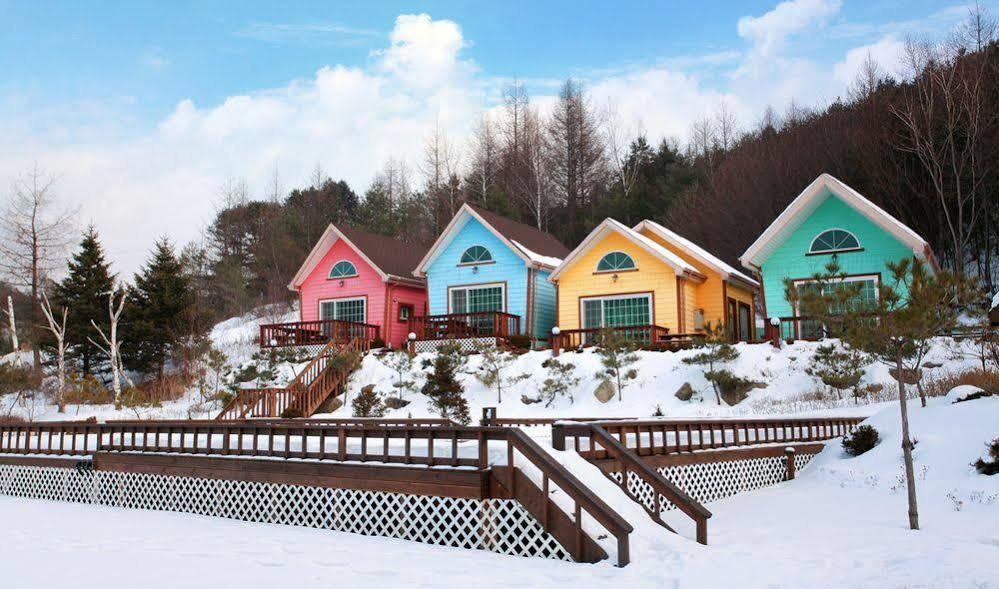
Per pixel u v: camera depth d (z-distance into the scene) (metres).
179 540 8.48
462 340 26.25
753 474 12.02
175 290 35.66
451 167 59.50
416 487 8.44
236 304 48.62
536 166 56.66
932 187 33.34
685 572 6.50
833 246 23.70
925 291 8.77
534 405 21.59
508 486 7.78
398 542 8.30
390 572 6.82
